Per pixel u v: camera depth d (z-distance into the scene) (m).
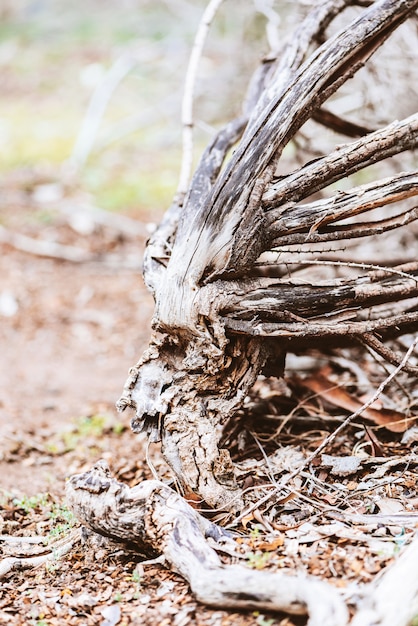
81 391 5.88
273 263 3.05
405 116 4.88
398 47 4.79
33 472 4.46
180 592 2.66
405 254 4.84
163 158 10.47
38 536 3.41
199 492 3.02
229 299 2.96
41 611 2.71
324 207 3.04
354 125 4.30
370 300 3.19
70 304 7.46
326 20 3.85
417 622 2.21
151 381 3.09
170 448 3.05
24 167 10.40
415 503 2.98
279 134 2.99
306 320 3.07
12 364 6.45
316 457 3.37
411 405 3.76
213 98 9.91
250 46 8.37
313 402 3.93
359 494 3.12
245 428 3.78
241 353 3.14
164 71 12.05
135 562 2.95
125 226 8.71
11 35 16.42
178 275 2.98
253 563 2.59
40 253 8.32
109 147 10.90
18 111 12.77
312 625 2.23
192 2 10.95
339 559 2.58
